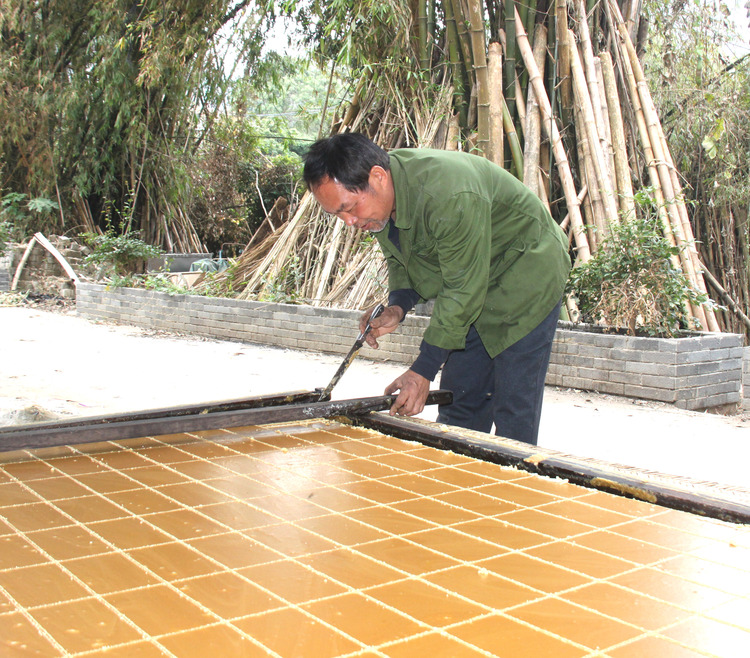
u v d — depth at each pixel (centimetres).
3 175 1391
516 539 152
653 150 732
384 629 116
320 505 170
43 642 111
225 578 133
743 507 162
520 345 320
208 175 1551
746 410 591
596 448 436
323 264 852
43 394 539
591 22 773
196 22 1200
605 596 128
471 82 771
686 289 613
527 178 720
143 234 1448
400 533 154
